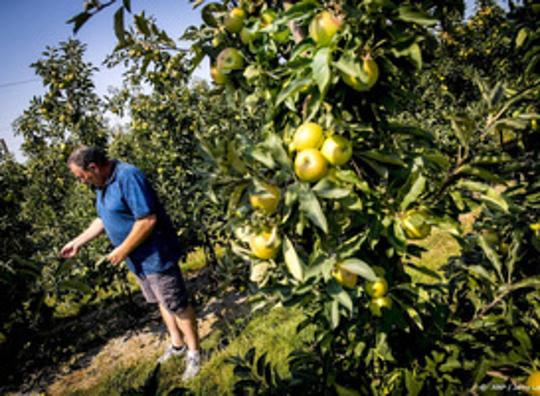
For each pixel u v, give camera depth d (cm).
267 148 114
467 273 163
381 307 131
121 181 306
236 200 112
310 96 119
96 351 471
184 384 340
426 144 142
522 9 133
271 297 148
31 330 120
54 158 579
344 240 130
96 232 349
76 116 553
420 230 119
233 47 154
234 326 426
